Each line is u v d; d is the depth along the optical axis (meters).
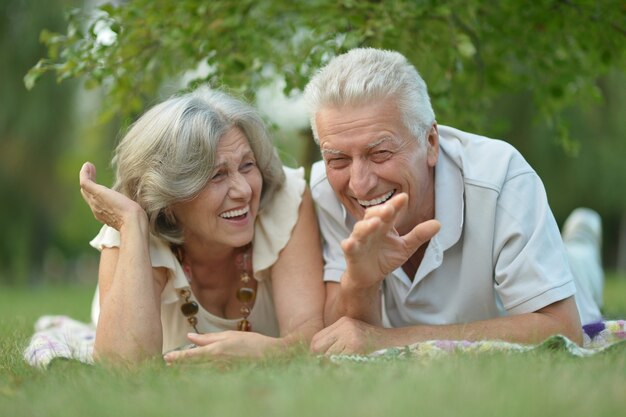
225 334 3.15
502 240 3.27
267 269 3.69
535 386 2.07
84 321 6.21
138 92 5.54
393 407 1.94
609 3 5.10
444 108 5.01
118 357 3.03
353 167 3.14
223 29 5.29
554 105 6.00
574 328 3.18
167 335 3.79
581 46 5.40
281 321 3.56
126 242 3.38
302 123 6.53
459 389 2.07
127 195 3.53
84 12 5.22
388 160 3.13
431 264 3.37
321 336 3.14
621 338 3.36
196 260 3.68
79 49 4.99
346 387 2.17
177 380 2.46
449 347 2.84
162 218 3.51
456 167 3.41
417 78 3.21
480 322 3.15
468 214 3.36
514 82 5.94
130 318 3.23
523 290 3.20
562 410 1.92
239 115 3.46
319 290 3.59
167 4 5.28
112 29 4.97
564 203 17.28
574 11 5.23
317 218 3.74
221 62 5.12
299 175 3.86
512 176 3.35
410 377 2.24
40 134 14.73
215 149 3.35
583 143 15.09
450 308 3.48
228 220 3.43
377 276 2.99
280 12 5.67
